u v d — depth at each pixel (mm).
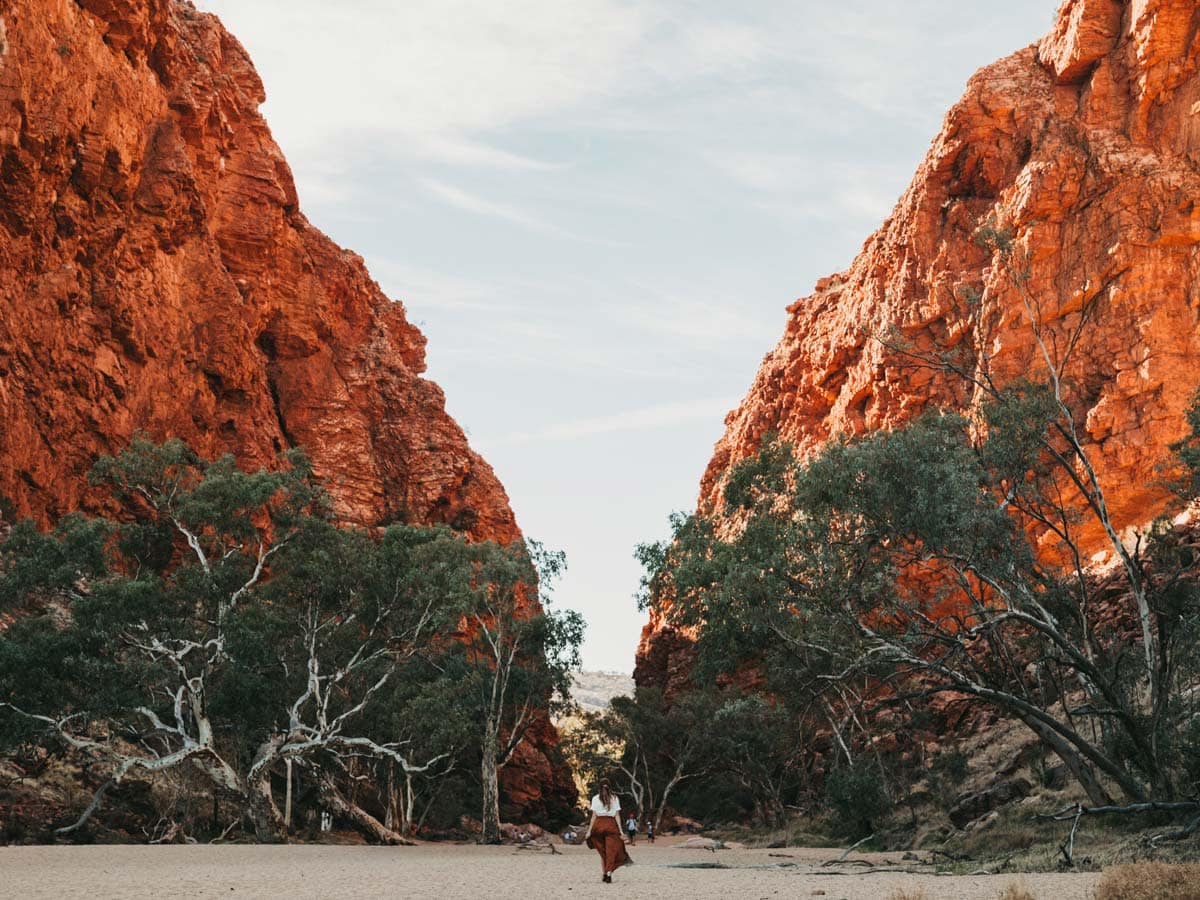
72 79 63844
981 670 30781
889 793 45375
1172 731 27625
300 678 51469
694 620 33781
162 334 71750
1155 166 73625
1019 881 16984
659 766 83688
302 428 91062
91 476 48750
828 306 111250
